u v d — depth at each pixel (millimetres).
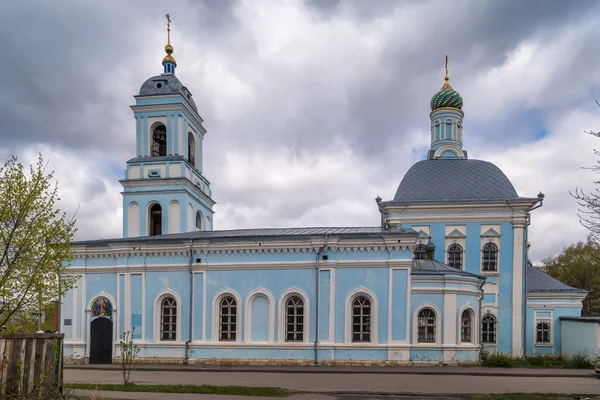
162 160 34906
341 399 15922
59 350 12391
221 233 31578
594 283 56594
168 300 28406
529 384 19703
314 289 26656
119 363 27859
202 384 19109
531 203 32344
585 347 29406
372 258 26391
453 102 40000
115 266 28984
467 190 34625
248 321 27062
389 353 25453
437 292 26594
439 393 17188
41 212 15750
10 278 14789
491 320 32406
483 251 33156
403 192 35469
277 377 21562
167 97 35594
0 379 10508
